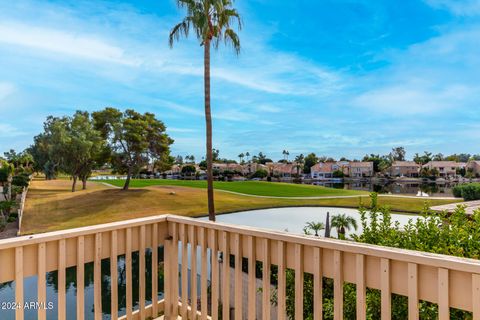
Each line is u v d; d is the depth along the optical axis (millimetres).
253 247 1939
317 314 1639
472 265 1190
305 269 1730
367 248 1476
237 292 1996
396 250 1410
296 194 34031
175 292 2467
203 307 2258
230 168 76938
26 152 56062
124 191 29359
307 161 80250
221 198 28516
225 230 2070
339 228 12219
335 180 71375
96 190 30609
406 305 2527
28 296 7195
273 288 4340
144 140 28141
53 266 1870
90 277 8250
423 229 3080
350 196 31234
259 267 4621
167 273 2492
